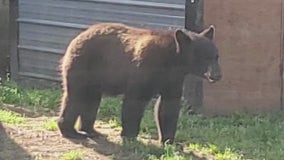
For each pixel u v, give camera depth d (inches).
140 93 420.2
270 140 459.2
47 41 626.8
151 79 418.0
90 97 441.7
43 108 537.3
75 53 436.8
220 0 524.4
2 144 420.5
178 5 556.4
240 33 526.3
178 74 422.9
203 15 534.6
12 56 642.8
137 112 423.8
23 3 632.4
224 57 528.1
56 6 618.5
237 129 482.6
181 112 531.8
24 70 641.6
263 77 530.0
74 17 611.5
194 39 418.9
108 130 474.6
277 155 423.5
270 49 527.5
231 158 414.3
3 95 556.4
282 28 525.7
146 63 416.2
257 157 421.4
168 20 564.1
